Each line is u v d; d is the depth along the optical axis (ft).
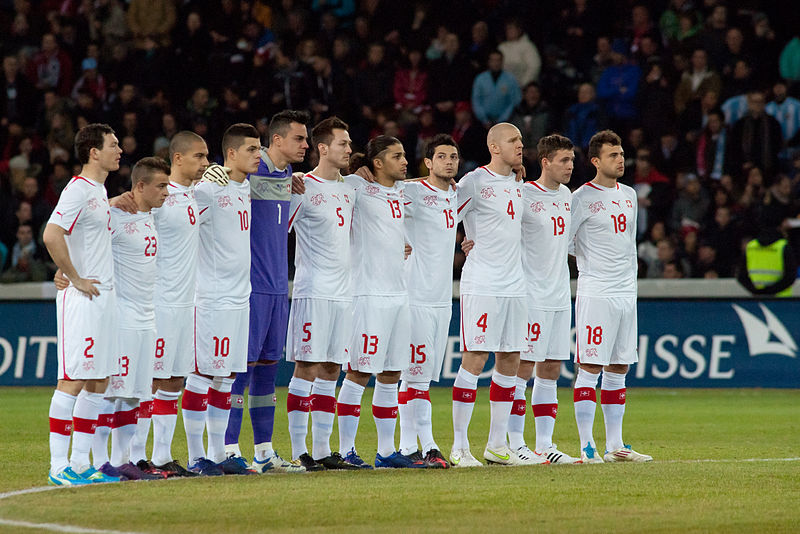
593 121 245.24
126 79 268.21
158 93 261.65
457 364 210.79
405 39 266.98
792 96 253.24
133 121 255.29
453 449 110.73
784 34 257.96
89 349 92.22
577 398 116.16
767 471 101.86
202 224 100.58
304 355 104.27
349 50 265.54
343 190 106.22
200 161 100.12
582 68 258.98
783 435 139.23
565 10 263.29
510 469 103.96
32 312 215.31
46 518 75.46
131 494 85.76
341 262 105.40
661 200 235.20
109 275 93.91
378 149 106.73
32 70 270.87
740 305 208.03
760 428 147.54
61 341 93.09
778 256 206.28
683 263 225.97
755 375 205.98
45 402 181.27
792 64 252.83
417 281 109.50
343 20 274.98
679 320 209.56
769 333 206.28
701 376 207.00
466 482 93.45
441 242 110.01
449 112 255.09
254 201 103.55
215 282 100.17
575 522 74.59
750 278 208.03
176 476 97.91
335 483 92.53
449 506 80.69
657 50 253.85
